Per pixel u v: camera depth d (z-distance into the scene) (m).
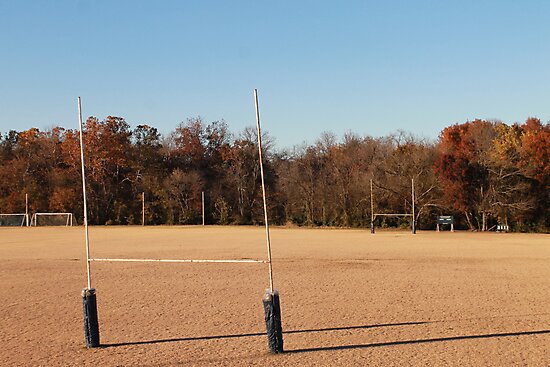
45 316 13.89
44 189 79.38
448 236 49.00
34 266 24.50
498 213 62.69
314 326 12.29
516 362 9.35
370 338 11.14
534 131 68.81
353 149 76.88
